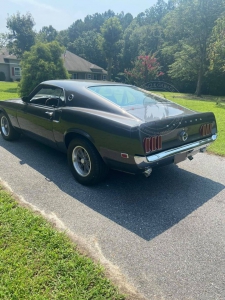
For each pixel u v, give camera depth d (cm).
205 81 3045
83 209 294
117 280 192
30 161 435
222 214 296
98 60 5597
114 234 250
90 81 416
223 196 340
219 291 189
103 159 317
